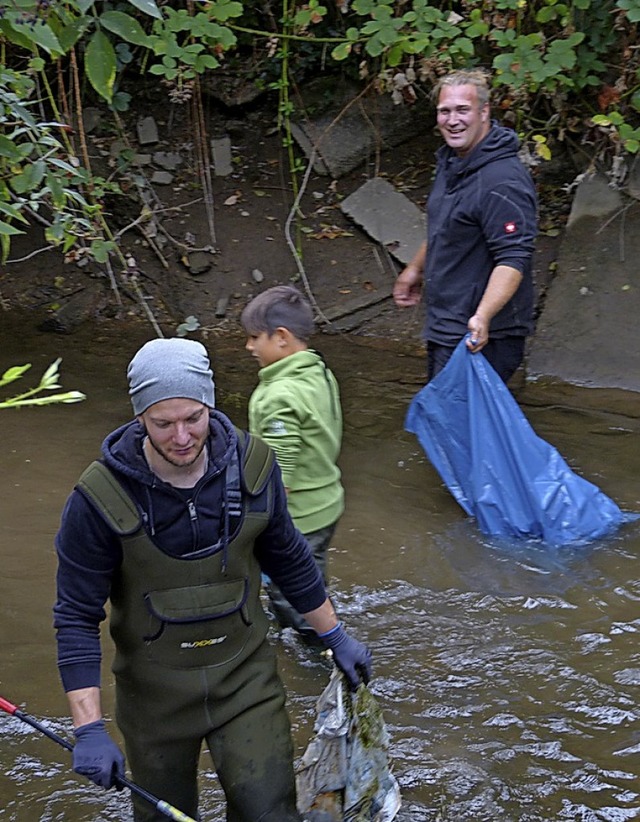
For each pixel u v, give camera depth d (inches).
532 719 149.4
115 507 99.4
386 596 181.9
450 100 200.8
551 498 201.5
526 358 278.4
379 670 161.3
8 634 171.2
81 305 317.1
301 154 348.8
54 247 330.0
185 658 104.2
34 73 279.3
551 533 199.9
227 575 103.5
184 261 324.5
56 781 137.7
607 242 293.9
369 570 190.5
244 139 355.6
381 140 345.7
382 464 232.7
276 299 154.5
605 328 278.5
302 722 149.7
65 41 108.0
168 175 344.5
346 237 328.8
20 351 293.4
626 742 144.3
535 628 172.2
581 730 147.1
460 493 210.1
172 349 97.2
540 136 291.3
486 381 205.3
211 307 314.8
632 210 296.4
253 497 103.7
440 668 161.9
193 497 100.5
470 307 210.5
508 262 200.7
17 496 215.0
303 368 154.5
